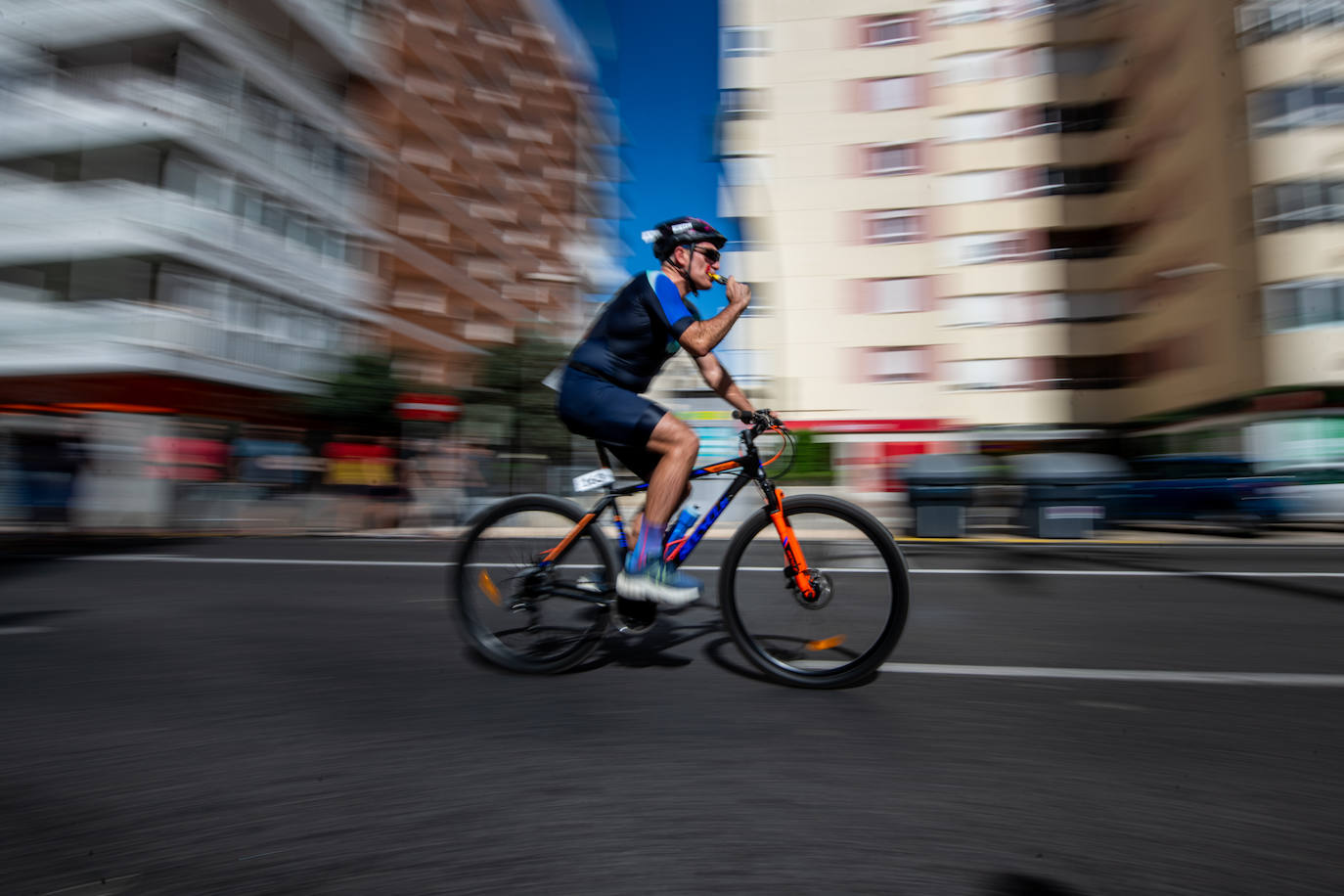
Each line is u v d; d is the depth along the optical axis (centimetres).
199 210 1902
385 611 446
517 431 1294
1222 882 160
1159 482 1175
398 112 2966
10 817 188
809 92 2470
